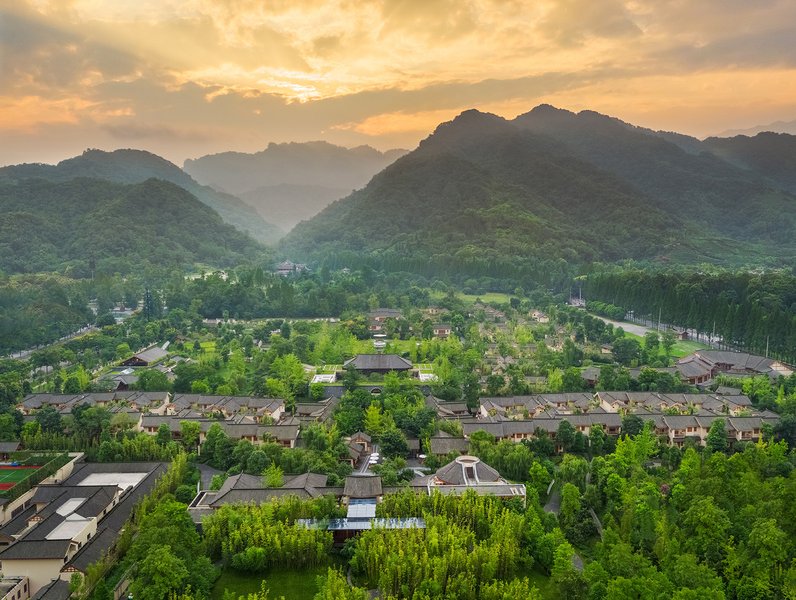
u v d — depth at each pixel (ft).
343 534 428.15
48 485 487.20
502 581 378.32
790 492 395.96
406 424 620.49
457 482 479.00
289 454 533.96
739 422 613.93
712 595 325.01
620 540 392.06
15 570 382.63
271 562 401.08
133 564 366.84
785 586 340.18
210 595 373.40
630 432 603.26
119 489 486.38
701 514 388.16
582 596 358.23
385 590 360.28
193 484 517.55
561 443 590.55
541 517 438.40
